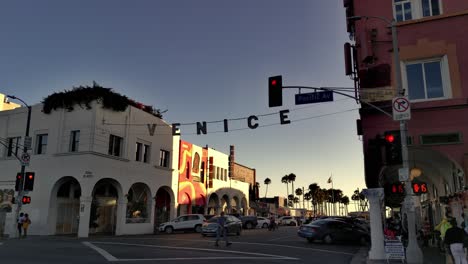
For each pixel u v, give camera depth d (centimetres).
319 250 1973
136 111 3375
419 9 1769
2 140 3238
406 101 1434
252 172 6556
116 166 3073
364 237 2362
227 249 1877
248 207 6138
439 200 2238
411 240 1382
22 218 2642
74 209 3103
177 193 3966
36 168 3016
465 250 1225
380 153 1438
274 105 1540
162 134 3753
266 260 1475
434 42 1692
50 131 3036
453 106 1611
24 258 1348
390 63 1738
